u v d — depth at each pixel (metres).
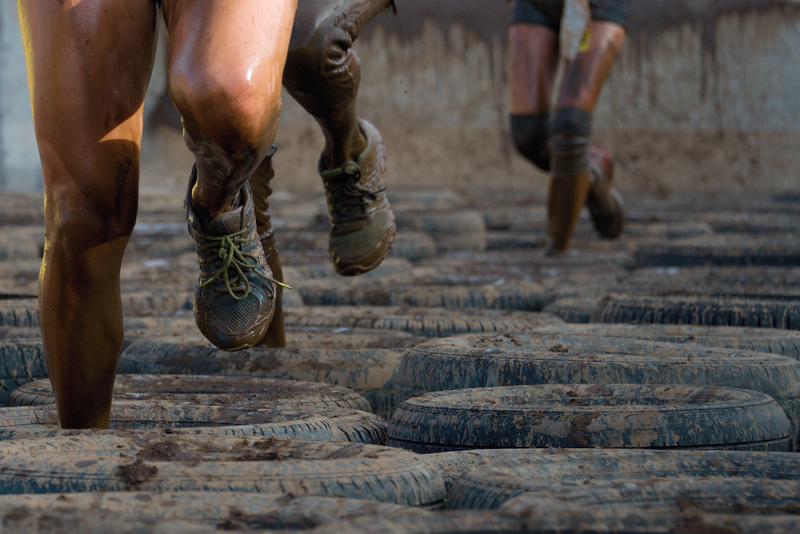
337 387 6.90
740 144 42.97
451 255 17.98
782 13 42.53
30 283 12.70
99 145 4.73
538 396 6.17
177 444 4.53
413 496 4.14
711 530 3.21
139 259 17.25
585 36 14.23
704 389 6.10
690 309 9.64
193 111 4.12
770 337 8.23
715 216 27.86
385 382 7.78
